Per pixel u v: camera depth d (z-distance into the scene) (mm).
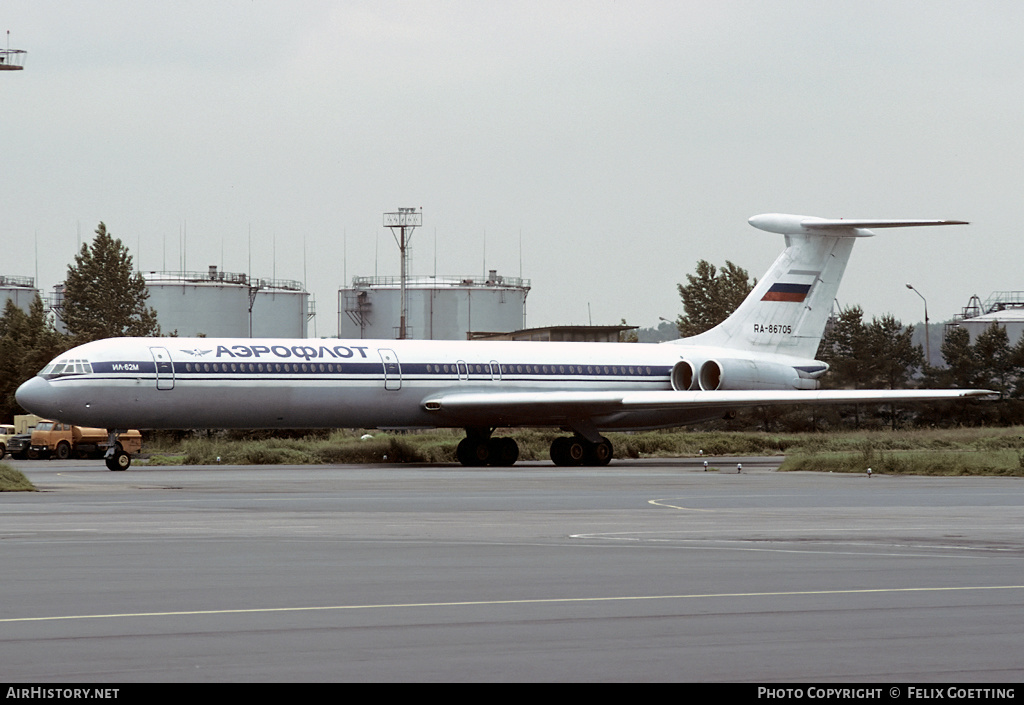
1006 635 32312
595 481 107062
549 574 43781
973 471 118250
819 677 27531
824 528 61875
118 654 29781
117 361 124812
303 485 99750
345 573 43969
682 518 67875
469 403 139000
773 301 162500
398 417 140125
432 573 44031
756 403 144750
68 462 161250
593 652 30141
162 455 173750
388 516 69000
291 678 27328
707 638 31859
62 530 59969
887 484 101688
